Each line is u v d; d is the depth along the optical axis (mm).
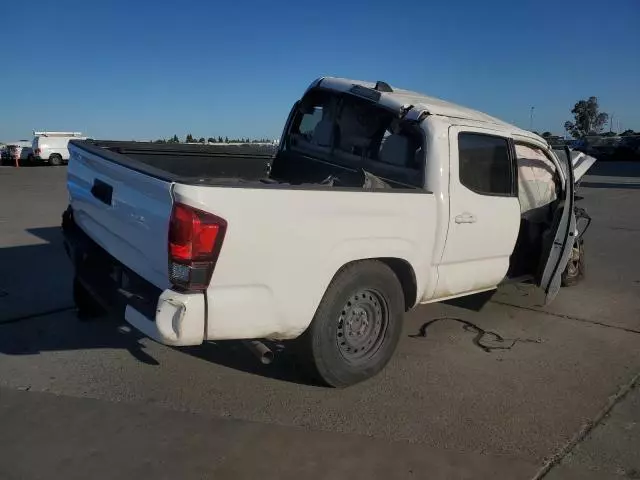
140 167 3750
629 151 46750
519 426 3660
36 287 6422
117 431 3432
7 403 3729
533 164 5750
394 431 3551
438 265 4590
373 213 3961
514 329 5562
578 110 91688
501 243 5074
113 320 5352
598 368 4652
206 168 5879
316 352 3881
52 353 4574
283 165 6203
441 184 4449
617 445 3461
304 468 3123
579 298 6688
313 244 3637
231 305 3363
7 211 13422
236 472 3066
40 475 2975
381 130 5121
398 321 4344
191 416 3641
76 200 4953
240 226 3305
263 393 3996
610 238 10914
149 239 3549
